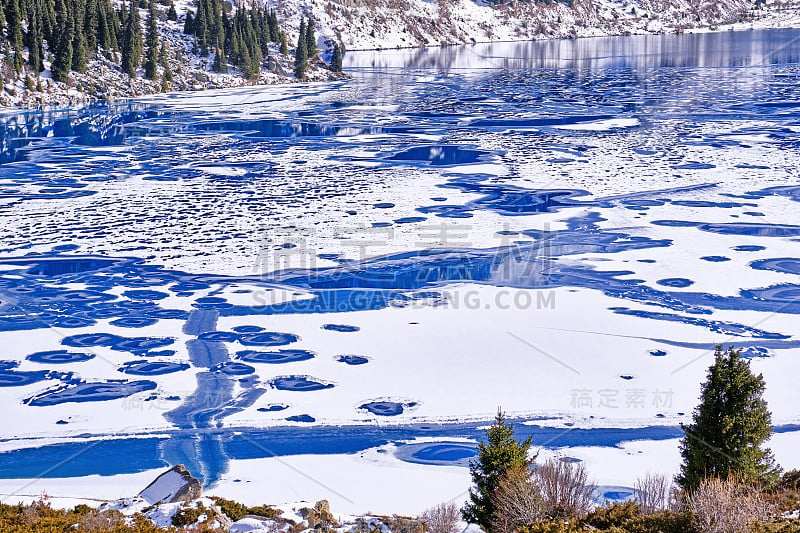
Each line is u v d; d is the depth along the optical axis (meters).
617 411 22.41
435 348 27.31
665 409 22.48
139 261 38.34
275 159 65.00
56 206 49.88
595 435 20.98
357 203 49.41
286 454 20.50
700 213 45.50
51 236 43.03
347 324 29.72
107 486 19.00
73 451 20.73
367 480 19.09
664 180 54.09
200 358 26.91
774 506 12.95
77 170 61.38
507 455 15.07
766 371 25.08
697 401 22.98
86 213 48.06
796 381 24.25
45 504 15.29
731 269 35.62
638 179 54.59
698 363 25.81
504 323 29.55
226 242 41.28
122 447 20.95
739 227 42.50
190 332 29.28
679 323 29.41
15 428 22.05
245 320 30.41
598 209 46.94
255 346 27.86
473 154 65.31
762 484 14.67
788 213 45.12
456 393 23.84
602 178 55.22
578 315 30.27
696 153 63.31
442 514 15.10
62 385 24.91
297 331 29.16
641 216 45.16
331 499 18.20
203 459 20.31
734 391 15.08
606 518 12.90
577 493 14.05
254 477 19.34
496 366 25.73
